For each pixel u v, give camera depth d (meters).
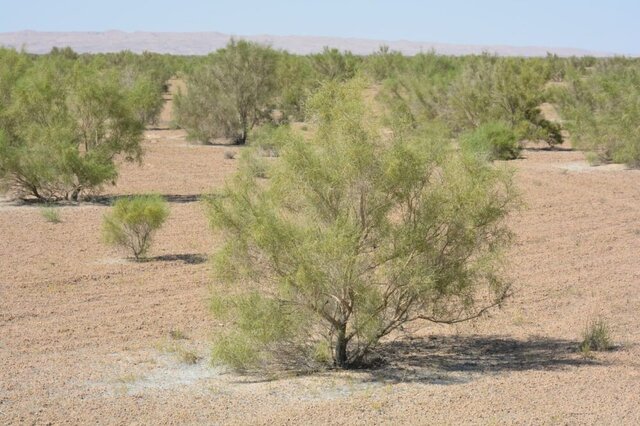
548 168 32.72
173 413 8.84
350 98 10.71
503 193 12.37
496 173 11.09
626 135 32.91
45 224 20.83
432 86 44.69
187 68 77.69
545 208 24.08
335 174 10.36
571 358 11.08
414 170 10.41
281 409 8.98
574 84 47.53
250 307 10.34
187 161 34.09
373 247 10.55
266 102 43.34
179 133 47.09
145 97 25.56
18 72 30.17
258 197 10.80
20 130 24.59
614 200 25.53
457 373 10.41
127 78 51.50
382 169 10.38
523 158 36.22
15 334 12.08
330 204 10.53
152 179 29.03
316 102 10.80
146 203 17.70
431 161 10.75
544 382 9.88
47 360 10.92
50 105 24.69
